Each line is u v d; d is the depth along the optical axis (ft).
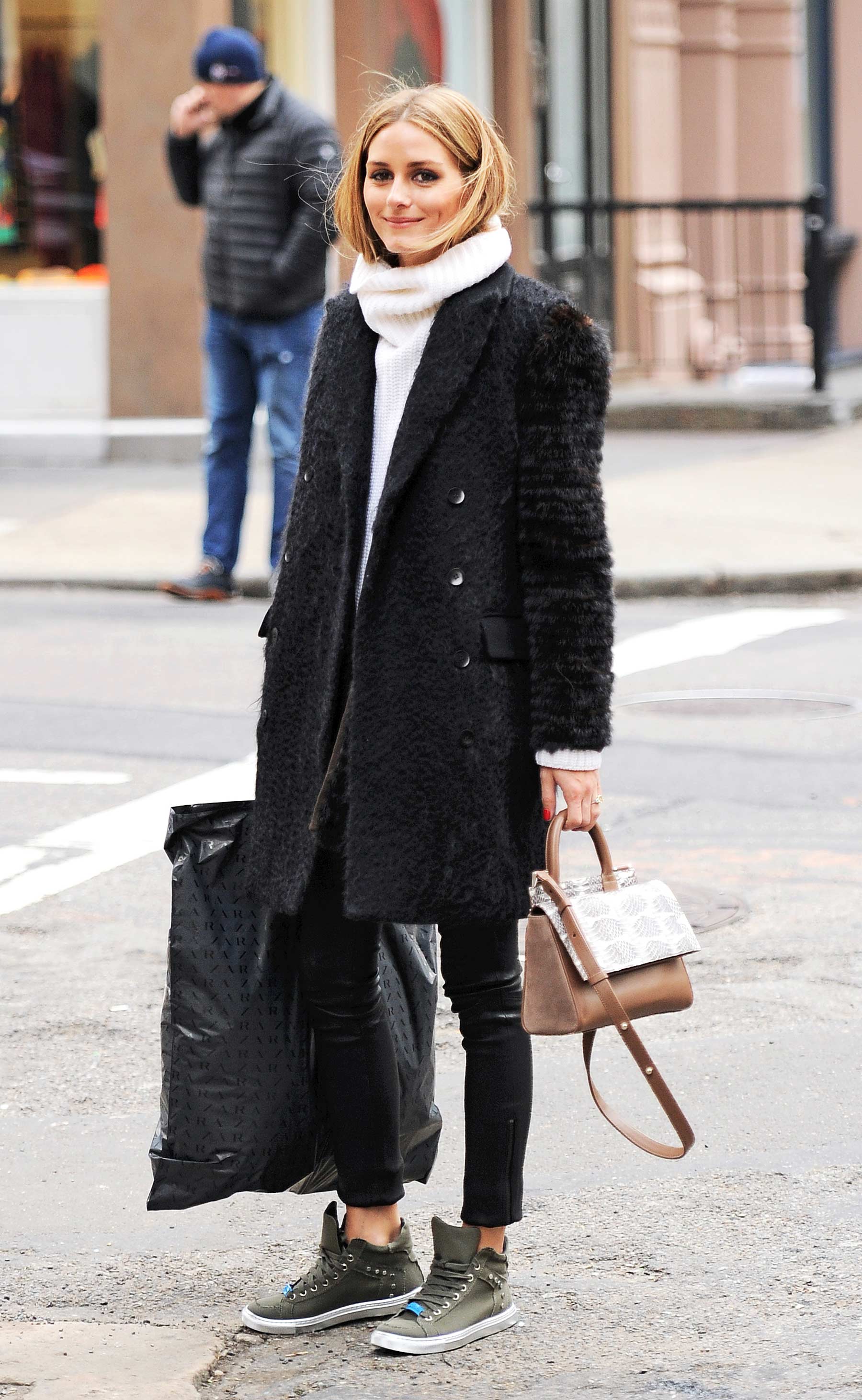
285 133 53.52
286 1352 17.92
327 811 17.43
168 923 30.30
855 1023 25.94
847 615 55.06
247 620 53.93
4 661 48.83
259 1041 17.87
